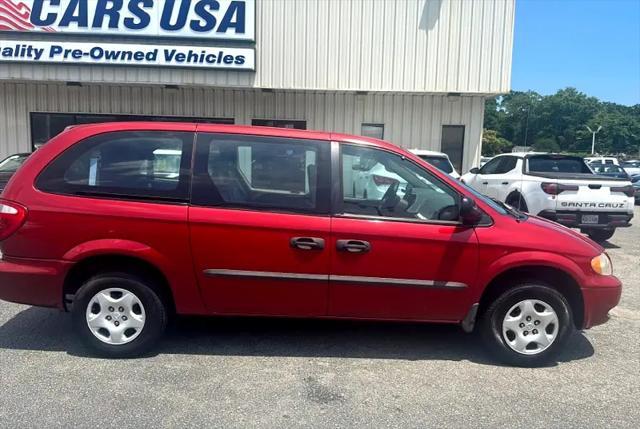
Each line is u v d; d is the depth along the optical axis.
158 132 4.06
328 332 4.75
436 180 4.09
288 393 3.59
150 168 4.00
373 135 14.31
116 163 4.01
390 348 4.43
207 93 14.12
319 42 12.84
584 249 4.09
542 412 3.43
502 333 4.09
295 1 12.71
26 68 12.20
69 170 3.99
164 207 3.92
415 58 13.01
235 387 3.66
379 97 14.17
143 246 3.90
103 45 12.12
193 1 12.27
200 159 4.00
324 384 3.74
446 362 4.18
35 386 3.61
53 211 3.90
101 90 14.09
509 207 4.59
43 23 12.13
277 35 12.75
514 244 3.99
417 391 3.67
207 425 3.17
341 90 13.09
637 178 20.62
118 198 3.95
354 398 3.55
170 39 12.32
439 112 14.21
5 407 3.32
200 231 3.91
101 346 4.04
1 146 14.17
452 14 12.94
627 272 7.36
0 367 3.90
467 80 13.12
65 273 3.93
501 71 13.13
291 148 4.05
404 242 3.95
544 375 3.99
